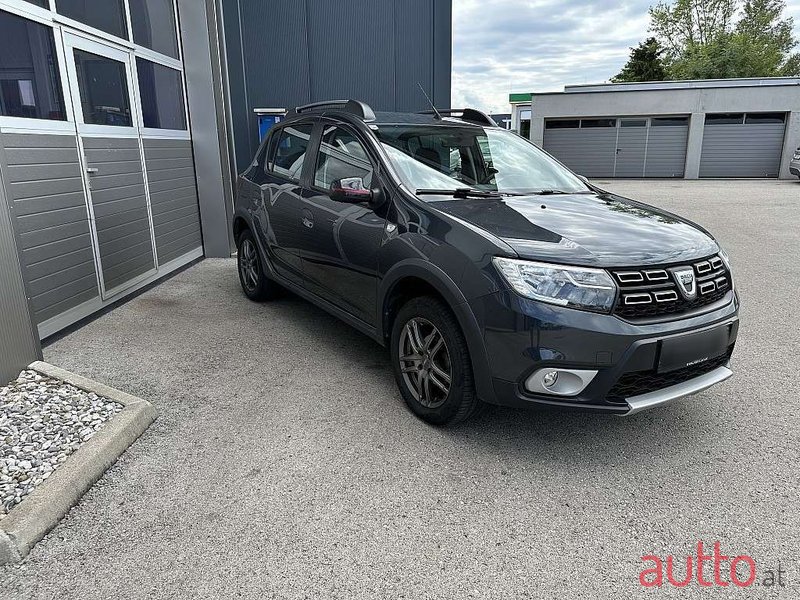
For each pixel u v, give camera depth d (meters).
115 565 2.13
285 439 3.00
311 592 2.01
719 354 2.85
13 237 3.35
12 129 3.90
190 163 7.05
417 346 3.15
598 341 2.49
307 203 4.12
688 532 2.33
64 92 4.47
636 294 2.56
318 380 3.73
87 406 3.10
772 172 22.70
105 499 2.50
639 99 22.70
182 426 3.12
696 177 23.11
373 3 8.32
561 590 2.03
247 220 5.10
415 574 2.10
